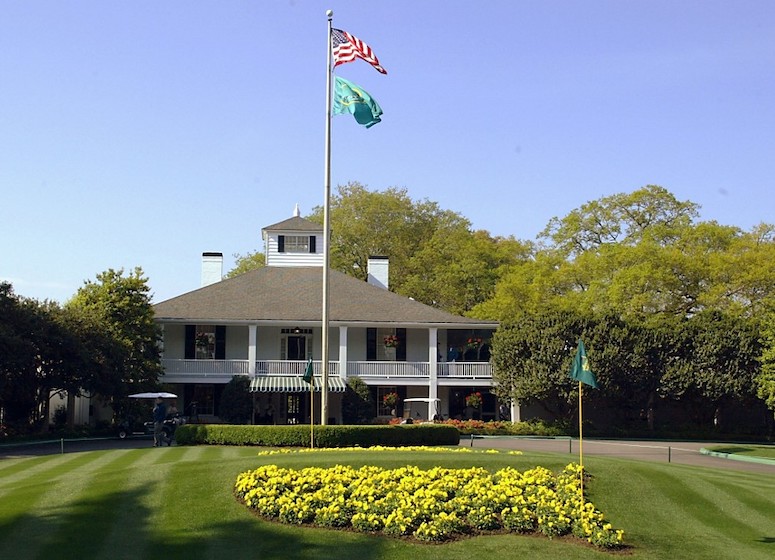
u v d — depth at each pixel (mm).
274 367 48531
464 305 74375
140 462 22828
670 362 47000
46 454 29359
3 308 37500
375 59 29594
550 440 42312
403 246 78938
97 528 16016
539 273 61719
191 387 48812
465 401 49875
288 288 52219
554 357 46188
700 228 57562
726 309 53250
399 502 17016
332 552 15031
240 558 14680
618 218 63281
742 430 48625
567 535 16438
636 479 19953
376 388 50219
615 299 53906
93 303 44312
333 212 79438
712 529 17453
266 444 28625
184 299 50188
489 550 15422
